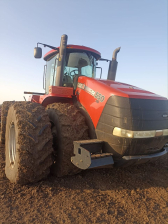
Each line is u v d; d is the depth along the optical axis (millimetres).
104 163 2617
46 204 2400
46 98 3975
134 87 3537
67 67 4129
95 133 2961
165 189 3006
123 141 2570
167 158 4574
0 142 5348
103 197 2664
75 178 3162
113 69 4922
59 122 3033
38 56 4219
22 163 2654
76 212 2262
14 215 2160
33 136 2729
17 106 3182
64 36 3717
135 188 3000
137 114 2584
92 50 4277
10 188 2766
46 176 2992
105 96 2861
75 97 3734
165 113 2828
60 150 2977
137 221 2186
